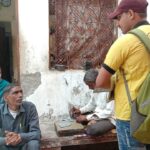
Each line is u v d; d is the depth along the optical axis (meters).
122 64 1.97
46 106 3.98
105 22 4.20
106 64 1.96
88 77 3.01
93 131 3.33
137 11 1.97
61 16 4.07
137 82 1.95
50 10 4.04
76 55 4.18
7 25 5.09
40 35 3.86
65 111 4.05
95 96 3.64
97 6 4.14
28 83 3.90
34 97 3.93
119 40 1.96
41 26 3.85
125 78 1.99
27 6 3.78
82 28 4.15
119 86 2.04
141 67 1.93
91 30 4.18
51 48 4.11
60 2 4.04
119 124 2.07
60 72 4.00
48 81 3.96
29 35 3.83
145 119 1.84
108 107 3.45
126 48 1.91
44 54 3.91
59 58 4.14
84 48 4.19
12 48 4.95
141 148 2.03
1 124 3.09
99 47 4.22
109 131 3.42
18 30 3.80
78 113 3.71
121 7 2.01
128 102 1.97
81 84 4.06
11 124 3.09
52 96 3.99
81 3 4.09
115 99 2.09
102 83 2.00
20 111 3.10
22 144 3.04
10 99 3.04
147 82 1.87
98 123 3.38
